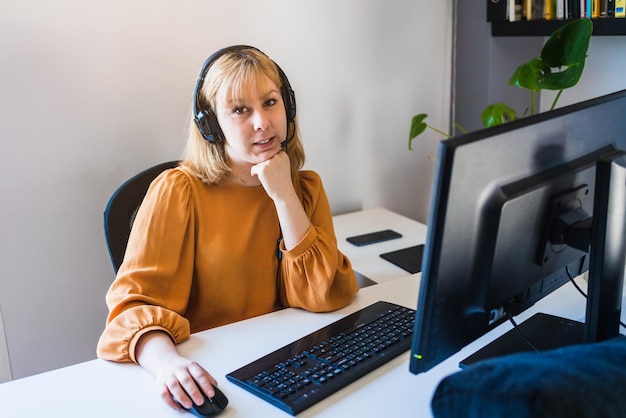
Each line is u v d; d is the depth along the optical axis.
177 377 1.09
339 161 2.46
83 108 1.91
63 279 2.00
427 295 0.85
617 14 1.94
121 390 1.12
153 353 1.18
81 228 1.99
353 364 1.14
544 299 1.42
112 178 2.00
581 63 1.82
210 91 1.40
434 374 1.13
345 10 2.30
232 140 1.39
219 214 1.47
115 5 1.89
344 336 1.26
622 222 1.02
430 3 2.50
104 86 1.92
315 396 1.05
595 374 0.63
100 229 2.02
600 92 2.27
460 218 0.84
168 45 2.00
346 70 2.37
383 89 2.48
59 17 1.82
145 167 2.05
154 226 1.40
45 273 1.96
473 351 1.20
